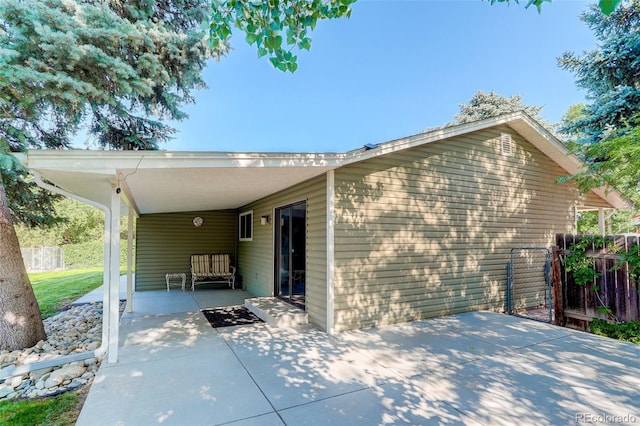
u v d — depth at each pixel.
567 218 8.21
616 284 5.20
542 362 4.01
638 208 9.57
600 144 6.75
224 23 2.81
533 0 2.34
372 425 2.68
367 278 5.46
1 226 4.79
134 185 5.00
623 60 9.03
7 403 3.19
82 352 4.43
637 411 2.89
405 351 4.37
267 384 3.41
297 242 6.45
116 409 2.91
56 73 5.87
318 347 4.51
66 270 17.53
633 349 4.48
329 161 4.87
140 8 7.36
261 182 5.76
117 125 8.43
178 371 3.73
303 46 2.87
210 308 7.05
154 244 9.86
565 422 2.72
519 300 7.20
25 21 5.34
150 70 7.18
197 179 4.91
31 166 3.48
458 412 2.88
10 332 4.70
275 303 6.73
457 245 6.44
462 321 5.87
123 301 7.93
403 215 5.84
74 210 19.67
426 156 6.13
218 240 10.59
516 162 7.35
